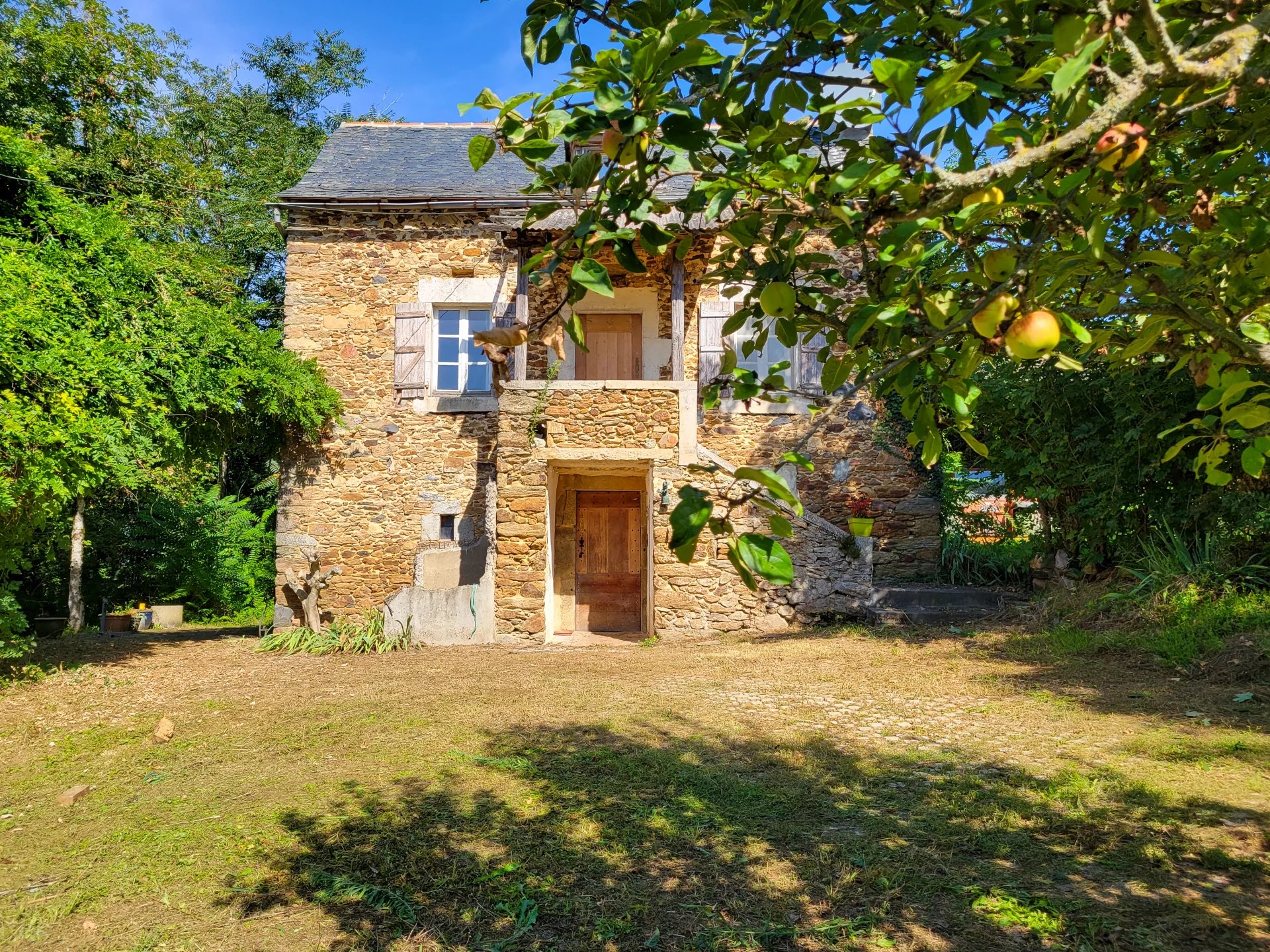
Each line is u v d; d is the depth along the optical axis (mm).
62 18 14711
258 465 21984
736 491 9969
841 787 4297
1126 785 4043
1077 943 2629
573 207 1652
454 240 11680
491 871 3354
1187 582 7523
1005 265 1406
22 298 7336
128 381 7996
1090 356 7945
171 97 19453
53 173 10750
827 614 10086
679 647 9219
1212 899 2900
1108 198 1597
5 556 8383
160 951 2814
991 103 1721
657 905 3037
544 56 1721
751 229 1640
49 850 3814
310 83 23438
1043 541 10227
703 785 4344
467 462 11484
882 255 1403
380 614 10156
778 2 1642
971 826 3658
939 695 6234
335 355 11641
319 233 11750
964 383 1499
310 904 3139
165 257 9695
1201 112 1646
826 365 1703
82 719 6637
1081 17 1267
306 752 5293
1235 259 1731
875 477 11227
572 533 11906
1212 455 1875
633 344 11531
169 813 4238
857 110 1469
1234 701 5488
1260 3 1399
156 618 16141
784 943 2748
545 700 6480
